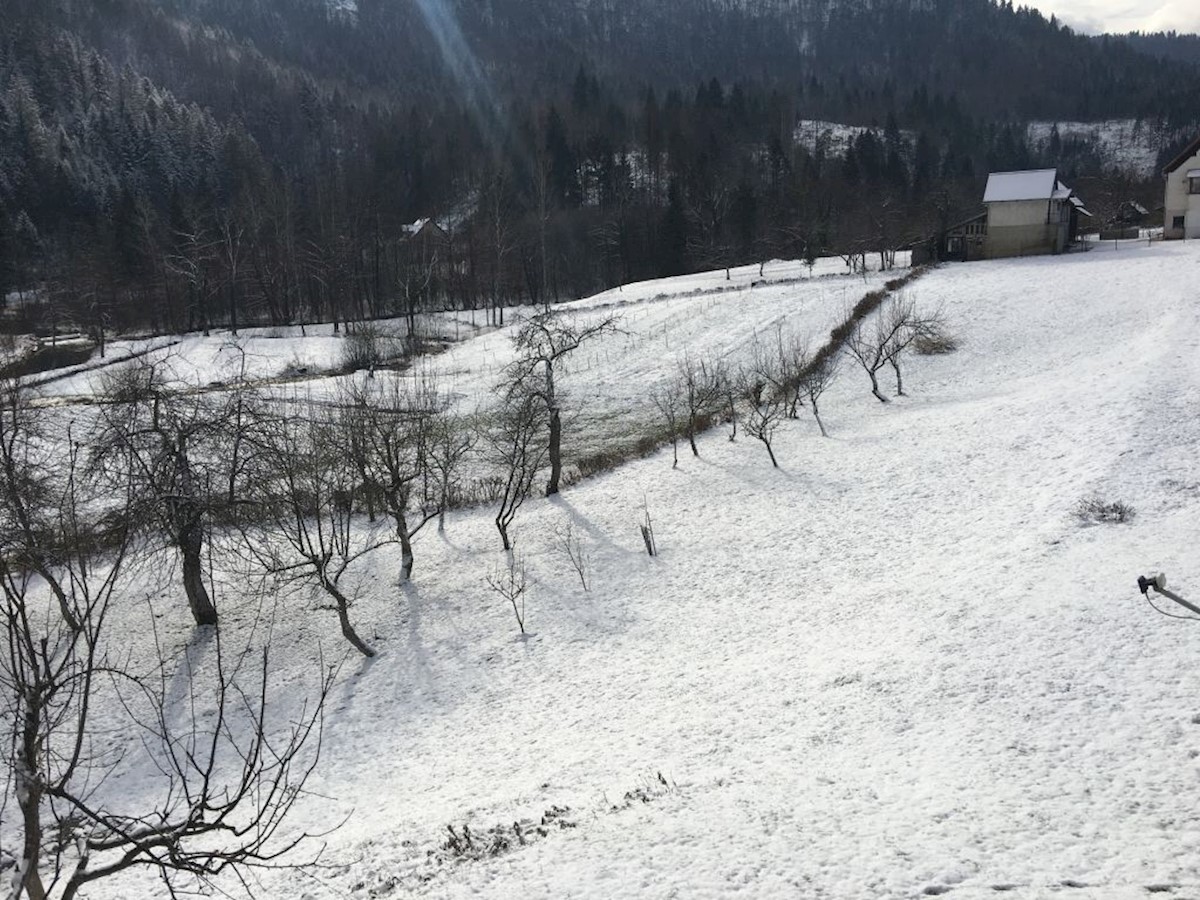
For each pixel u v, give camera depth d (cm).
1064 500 2128
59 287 7681
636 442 3844
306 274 8444
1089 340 4081
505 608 2295
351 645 2195
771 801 1030
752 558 2362
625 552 2547
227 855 688
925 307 4938
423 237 9488
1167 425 2516
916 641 1515
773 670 1627
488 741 1648
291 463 2389
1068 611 1456
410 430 3083
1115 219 10188
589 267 9912
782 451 3250
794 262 8362
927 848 861
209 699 2003
